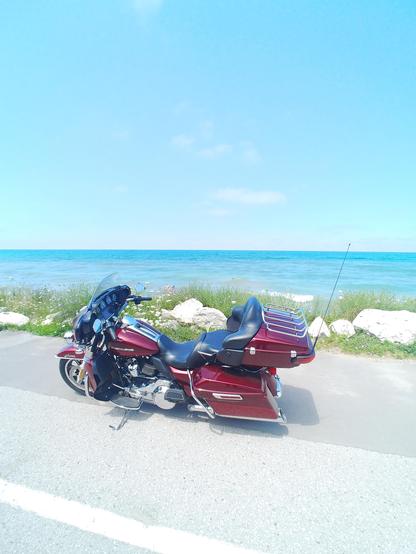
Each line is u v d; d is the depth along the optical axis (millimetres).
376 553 1840
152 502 2174
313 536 1941
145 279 19062
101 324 3029
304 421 3217
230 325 3621
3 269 27547
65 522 2018
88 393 3287
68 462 2561
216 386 2900
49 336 5977
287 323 3082
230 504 2170
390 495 2277
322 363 4758
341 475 2463
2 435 2910
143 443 2812
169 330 6098
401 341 5320
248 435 2961
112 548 1845
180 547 1854
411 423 3193
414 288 15805
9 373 4281
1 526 1986
